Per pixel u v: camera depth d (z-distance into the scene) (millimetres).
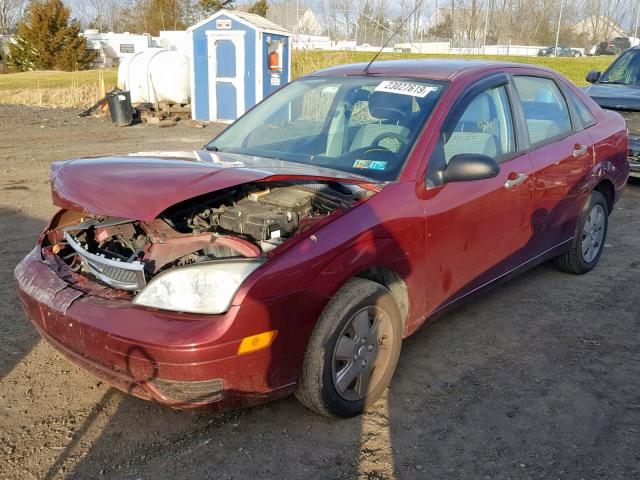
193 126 14906
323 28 22391
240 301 2760
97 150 11664
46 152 11422
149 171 3150
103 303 2982
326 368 3076
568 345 4160
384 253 3287
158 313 2838
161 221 3266
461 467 2938
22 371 3740
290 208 3271
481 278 4109
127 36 53469
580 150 4895
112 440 3113
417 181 3545
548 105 4832
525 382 3697
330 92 4402
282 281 2865
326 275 3023
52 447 3053
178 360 2713
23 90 23969
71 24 49375
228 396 2842
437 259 3662
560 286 5164
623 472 2902
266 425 3242
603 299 4910
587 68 25922
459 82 4047
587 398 3533
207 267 2840
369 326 3285
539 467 2938
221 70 15016
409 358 3963
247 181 2965
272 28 14688
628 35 43906
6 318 4422
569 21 42719
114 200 2891
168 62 16328
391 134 3807
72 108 19312
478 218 3895
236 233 3191
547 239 4746
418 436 3170
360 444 3102
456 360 3945
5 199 7840
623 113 8484
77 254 3469
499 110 4277
